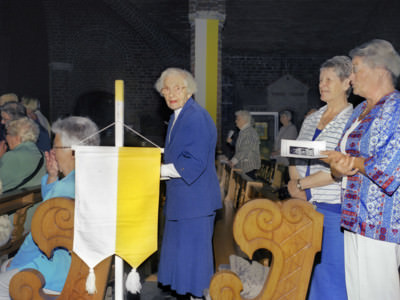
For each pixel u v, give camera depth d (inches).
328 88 87.2
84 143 83.6
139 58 462.9
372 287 70.6
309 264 75.3
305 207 74.4
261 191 129.6
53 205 74.1
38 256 82.5
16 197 113.7
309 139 92.4
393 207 68.1
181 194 97.8
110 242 75.2
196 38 289.7
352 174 71.0
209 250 100.2
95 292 75.7
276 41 451.2
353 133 74.0
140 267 133.8
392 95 69.4
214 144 102.8
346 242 76.3
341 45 448.8
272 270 75.8
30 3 443.8
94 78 466.0
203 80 291.1
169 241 101.8
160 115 464.1
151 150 76.3
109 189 75.1
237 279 76.9
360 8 425.7
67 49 462.0
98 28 460.4
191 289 98.5
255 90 460.8
